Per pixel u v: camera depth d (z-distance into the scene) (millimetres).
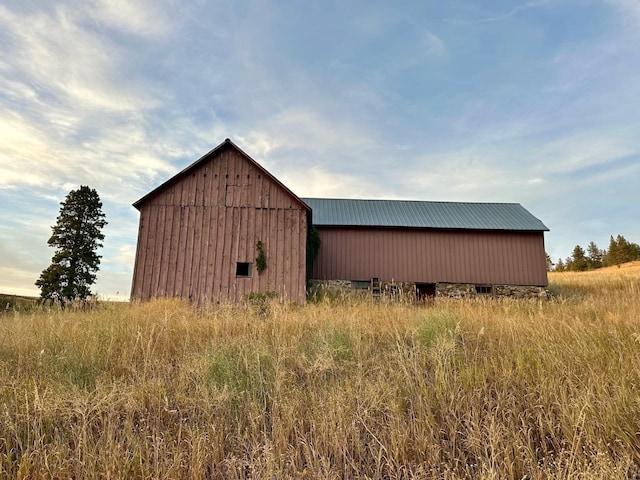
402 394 3969
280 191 15188
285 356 4840
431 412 3578
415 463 3031
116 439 3199
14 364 4926
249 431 3467
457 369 4551
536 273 19344
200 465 2852
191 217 14719
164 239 14461
